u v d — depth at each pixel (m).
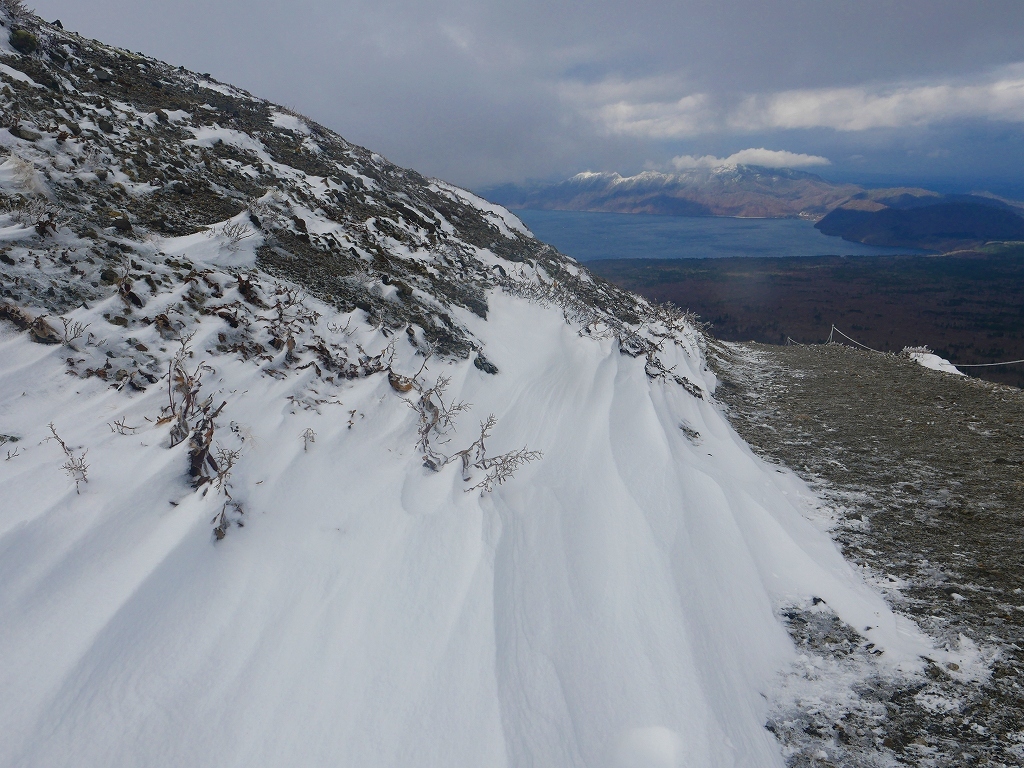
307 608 3.14
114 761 2.24
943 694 3.55
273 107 15.46
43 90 7.94
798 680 3.72
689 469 5.98
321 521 3.71
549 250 18.64
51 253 4.78
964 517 5.60
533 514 4.46
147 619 2.75
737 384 11.70
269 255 6.80
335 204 10.38
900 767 3.09
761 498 5.84
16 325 4.11
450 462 4.73
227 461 3.74
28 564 2.72
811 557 4.91
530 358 7.68
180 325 4.84
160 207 6.75
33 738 2.18
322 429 4.49
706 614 3.99
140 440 3.66
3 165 5.54
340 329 6.04
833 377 11.95
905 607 4.33
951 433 8.05
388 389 5.32
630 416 6.86
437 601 3.36
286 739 2.53
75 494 3.13
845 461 7.16
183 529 3.16
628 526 4.70
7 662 2.38
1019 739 3.21
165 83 12.46
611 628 3.68
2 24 9.45
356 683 2.81
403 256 9.55
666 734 3.01
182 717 2.49
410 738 2.61
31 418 3.58
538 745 2.75
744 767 2.90
